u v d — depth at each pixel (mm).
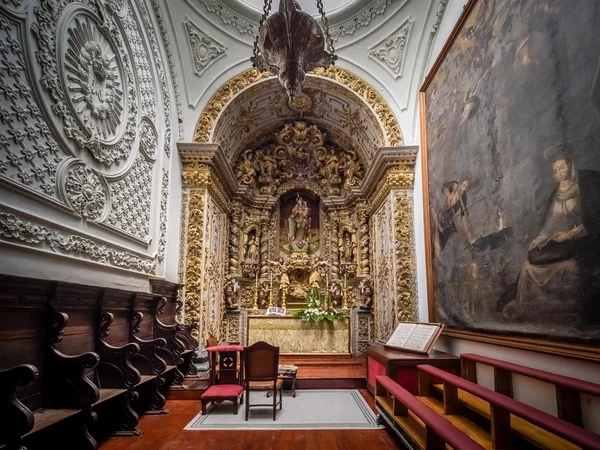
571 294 3562
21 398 3557
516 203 4543
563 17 3783
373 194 11297
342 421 5449
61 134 4648
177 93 9172
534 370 4059
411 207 8969
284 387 7461
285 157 13094
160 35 8367
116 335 5520
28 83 4141
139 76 7164
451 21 7598
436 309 7172
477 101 5652
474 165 5695
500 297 4855
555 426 2717
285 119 12367
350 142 12508
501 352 4934
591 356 3307
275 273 12422
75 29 5020
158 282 7270
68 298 4281
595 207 3287
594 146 3316
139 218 6938
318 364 9398
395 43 9242
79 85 5074
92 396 3824
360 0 8836
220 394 5711
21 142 3990
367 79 9875
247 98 10172
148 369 5789
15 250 3863
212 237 9648
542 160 4062
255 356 5574
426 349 6105
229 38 9438
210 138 9445
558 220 3775
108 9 5965
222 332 10750
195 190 9062
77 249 4883
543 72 4090
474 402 4570
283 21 5672
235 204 12117
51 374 3873
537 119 4176
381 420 5340
